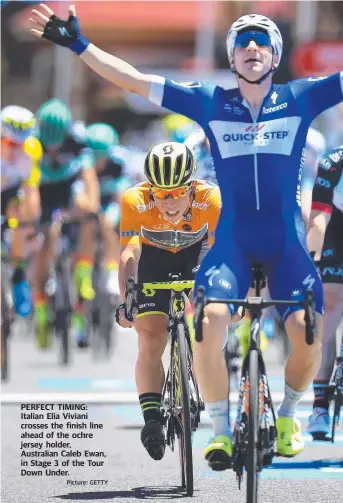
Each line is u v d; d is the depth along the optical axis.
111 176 39.94
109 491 18.89
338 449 22.34
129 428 24.69
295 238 16.98
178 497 18.27
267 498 18.05
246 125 17.03
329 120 45.22
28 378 32.34
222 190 17.19
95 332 37.44
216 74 61.81
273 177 16.95
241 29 16.94
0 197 35.97
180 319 19.06
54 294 35.97
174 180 18.73
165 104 17.17
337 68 54.28
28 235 35.31
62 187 36.88
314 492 18.50
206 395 16.47
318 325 16.67
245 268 16.95
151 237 19.89
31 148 35.28
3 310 31.91
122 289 19.47
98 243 37.16
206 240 20.30
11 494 18.77
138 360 19.73
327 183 21.30
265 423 15.99
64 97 69.56
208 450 16.27
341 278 22.12
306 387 16.91
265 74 16.95
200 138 28.06
